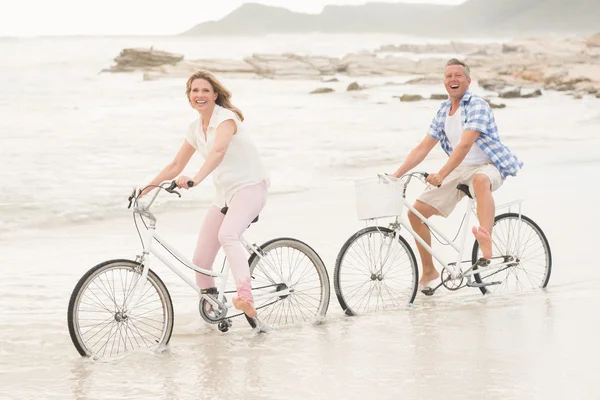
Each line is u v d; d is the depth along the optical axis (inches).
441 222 423.8
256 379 207.0
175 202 526.9
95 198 542.6
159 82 2731.3
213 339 250.5
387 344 237.0
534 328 247.4
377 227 285.4
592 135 935.0
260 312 278.5
